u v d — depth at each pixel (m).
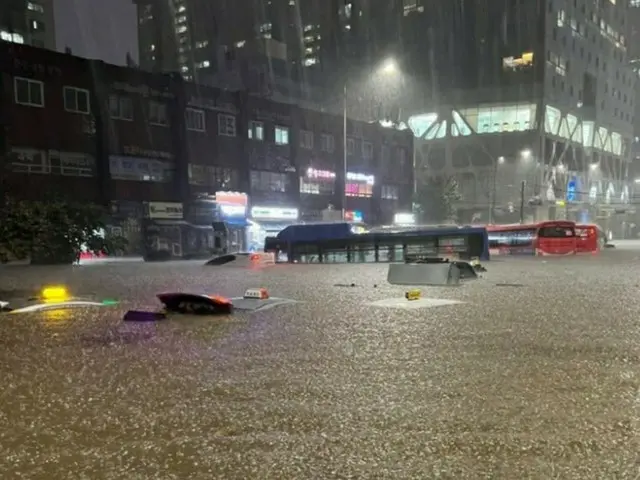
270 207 45.56
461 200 76.88
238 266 24.78
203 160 40.84
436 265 13.62
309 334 6.69
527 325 7.25
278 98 86.50
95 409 3.84
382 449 3.07
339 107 76.31
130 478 2.74
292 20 103.81
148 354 5.62
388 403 3.92
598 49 85.88
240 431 3.38
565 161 79.56
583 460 2.91
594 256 31.33
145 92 37.38
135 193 37.00
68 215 26.97
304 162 48.53
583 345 5.92
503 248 33.56
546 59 73.06
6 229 17.91
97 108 34.78
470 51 78.38
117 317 8.30
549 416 3.62
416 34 84.12
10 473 2.82
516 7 74.62
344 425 3.47
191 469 2.84
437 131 79.75
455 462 2.89
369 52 91.25
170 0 120.81
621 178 95.31
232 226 41.25
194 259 36.94
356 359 5.32
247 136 43.62
